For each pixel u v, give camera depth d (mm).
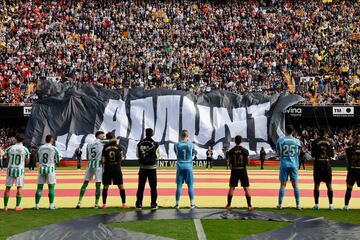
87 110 39969
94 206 14633
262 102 40625
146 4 59500
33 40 51219
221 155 38312
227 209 13680
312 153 14125
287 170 14078
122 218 12117
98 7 58375
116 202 15742
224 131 39406
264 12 59125
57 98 40188
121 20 56312
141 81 45844
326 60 48906
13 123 44594
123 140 38750
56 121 39312
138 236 10109
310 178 25656
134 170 32281
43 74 46469
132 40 52625
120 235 10172
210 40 52906
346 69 47031
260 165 37500
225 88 45250
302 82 45906
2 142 42156
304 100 41812
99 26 54656
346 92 44188
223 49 51062
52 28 53938
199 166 38094
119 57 49344
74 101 40062
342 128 43688
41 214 13102
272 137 39250
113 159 14094
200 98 40812
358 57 49031
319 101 43406
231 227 11156
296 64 48438
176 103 40062
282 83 45719
